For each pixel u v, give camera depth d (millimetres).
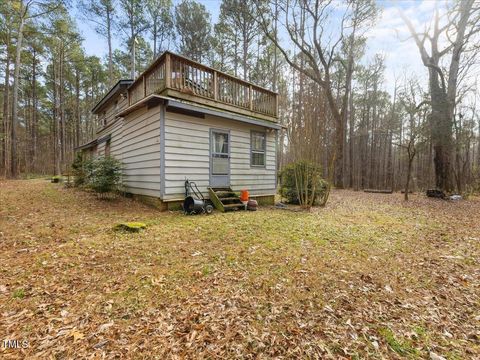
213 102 8117
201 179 7848
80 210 6672
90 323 2211
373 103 25109
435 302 2723
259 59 21312
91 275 3084
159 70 7344
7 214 5773
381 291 2916
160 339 2035
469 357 1934
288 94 12750
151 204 7547
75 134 27969
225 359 1850
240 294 2729
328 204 9562
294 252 3986
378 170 27375
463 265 3713
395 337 2145
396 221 6539
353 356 1908
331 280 3115
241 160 9062
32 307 2414
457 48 12344
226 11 17469
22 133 25844
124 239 4434
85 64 23656
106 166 8445
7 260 3416
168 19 20703
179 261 3559
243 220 6180
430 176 20609
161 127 6914
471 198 12250
